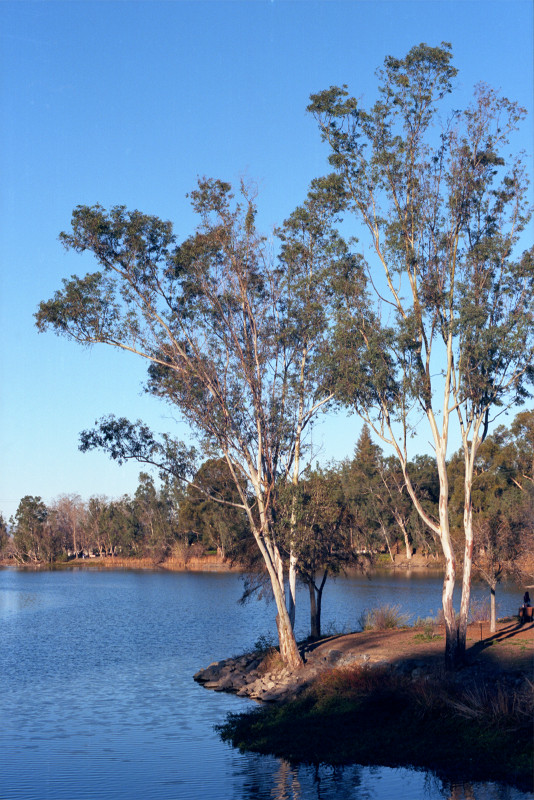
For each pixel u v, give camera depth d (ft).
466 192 88.63
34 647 146.61
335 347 91.86
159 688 101.91
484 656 83.87
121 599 258.78
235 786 59.47
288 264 104.32
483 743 62.69
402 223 88.58
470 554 84.17
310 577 117.50
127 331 98.99
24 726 80.94
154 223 99.25
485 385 84.17
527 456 257.14
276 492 100.37
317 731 72.28
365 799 54.29
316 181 105.50
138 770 64.13
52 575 424.05
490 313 87.71
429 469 297.53
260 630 163.73
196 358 98.68
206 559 456.86
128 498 524.52
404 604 187.32
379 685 79.87
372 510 295.28
